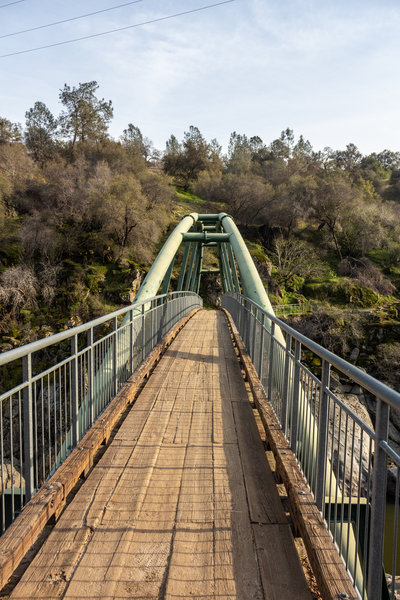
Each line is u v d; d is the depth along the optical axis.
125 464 3.90
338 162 121.06
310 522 2.59
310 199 59.62
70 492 3.38
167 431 4.81
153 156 105.44
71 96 81.75
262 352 6.33
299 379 3.68
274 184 87.44
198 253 41.94
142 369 6.99
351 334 36.19
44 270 39.84
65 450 3.64
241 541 2.74
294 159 103.88
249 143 122.19
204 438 4.61
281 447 3.80
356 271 51.25
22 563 2.51
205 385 6.95
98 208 45.50
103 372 5.18
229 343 11.62
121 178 51.34
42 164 77.50
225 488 3.48
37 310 36.31
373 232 55.81
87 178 56.69
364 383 1.98
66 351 31.25
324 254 57.38
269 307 14.09
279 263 51.09
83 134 82.69
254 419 5.28
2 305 35.22
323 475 2.72
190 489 3.46
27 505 2.70
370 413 26.48
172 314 13.73
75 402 3.77
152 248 48.59
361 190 75.56
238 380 7.33
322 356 2.75
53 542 2.67
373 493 1.85
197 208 70.06
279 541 2.74
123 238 45.03
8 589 2.27
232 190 69.44
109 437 4.61
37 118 84.81
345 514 3.83
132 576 2.38
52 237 43.09
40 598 2.19
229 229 25.33
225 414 5.45
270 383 5.24
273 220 62.00
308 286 48.38
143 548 2.65
